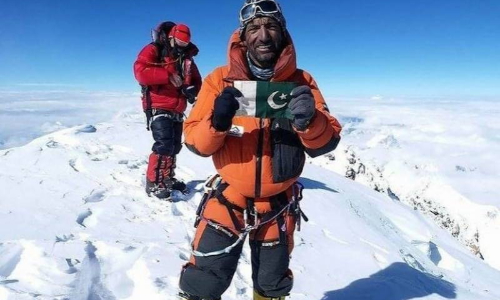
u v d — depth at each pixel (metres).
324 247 6.05
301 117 2.53
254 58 2.80
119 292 4.03
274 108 2.63
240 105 2.62
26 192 6.34
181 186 7.08
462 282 8.27
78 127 10.54
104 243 4.77
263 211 3.00
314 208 8.04
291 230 3.14
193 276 3.00
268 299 3.20
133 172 7.79
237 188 2.92
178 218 6.14
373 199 12.33
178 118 6.71
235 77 2.76
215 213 3.01
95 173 7.52
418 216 13.94
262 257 3.08
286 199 3.08
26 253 4.41
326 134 2.70
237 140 2.87
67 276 4.07
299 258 5.42
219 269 2.99
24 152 8.16
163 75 6.21
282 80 2.77
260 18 2.70
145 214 6.12
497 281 9.62
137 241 5.04
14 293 3.58
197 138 2.75
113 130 10.89
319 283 4.76
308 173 11.54
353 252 6.02
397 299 4.57
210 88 2.94
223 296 4.06
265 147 2.85
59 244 4.62
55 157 8.02
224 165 2.90
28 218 5.43
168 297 3.83
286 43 2.81
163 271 4.28
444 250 10.36
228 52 2.86
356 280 4.99
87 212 5.89
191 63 6.42
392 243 7.81
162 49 6.29
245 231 2.98
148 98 6.59
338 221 7.68
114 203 6.29
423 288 5.24
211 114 2.67
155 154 6.70
